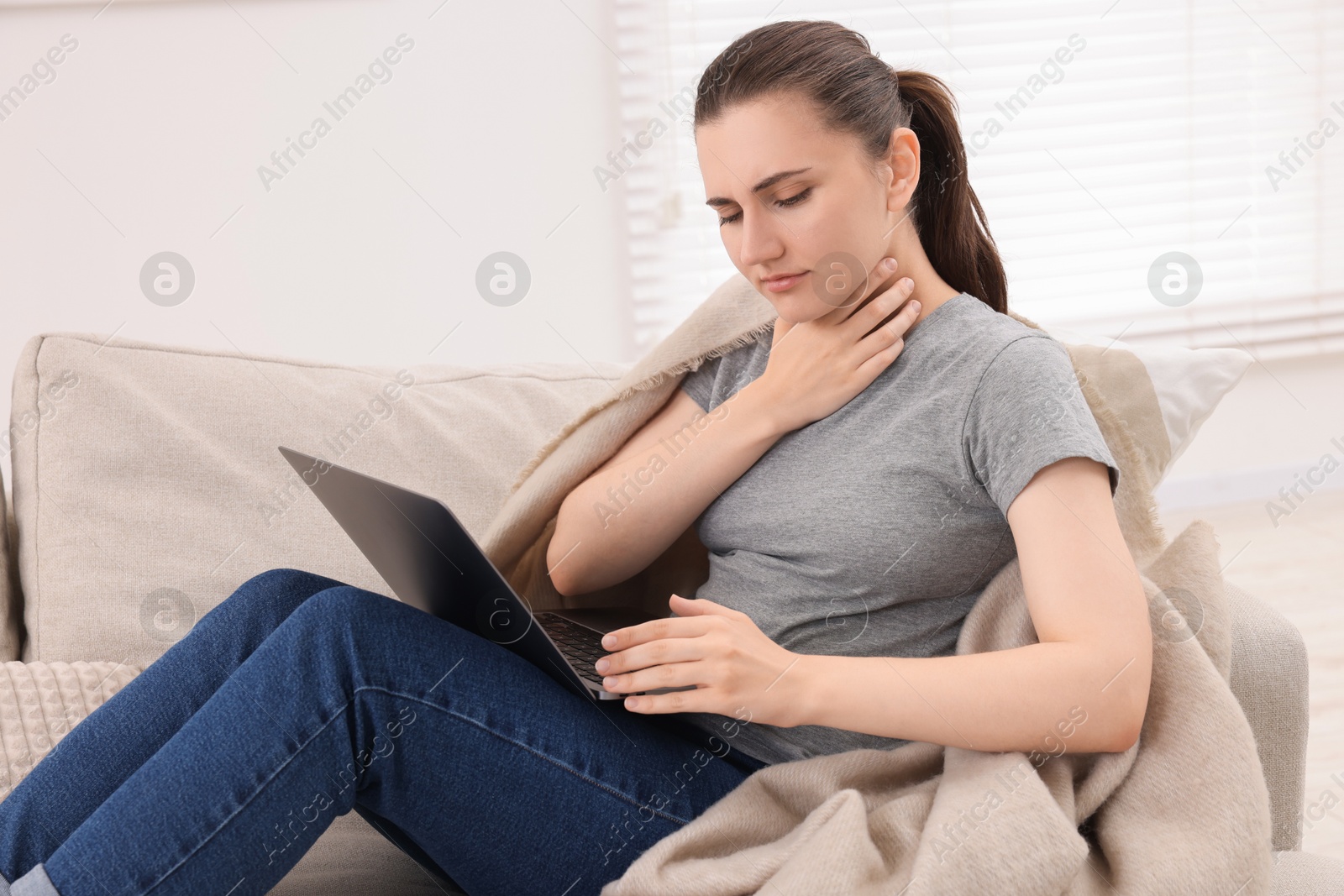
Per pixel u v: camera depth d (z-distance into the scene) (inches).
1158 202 107.0
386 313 94.7
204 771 31.5
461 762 34.3
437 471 53.1
